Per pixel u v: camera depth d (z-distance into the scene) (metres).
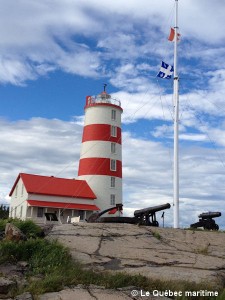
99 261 13.25
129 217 19.09
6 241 13.50
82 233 16.17
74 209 46.53
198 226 22.95
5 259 12.22
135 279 11.22
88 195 47.75
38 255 12.64
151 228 17.95
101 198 48.59
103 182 49.19
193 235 17.59
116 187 50.19
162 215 20.84
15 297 9.74
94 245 14.79
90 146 50.59
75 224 17.77
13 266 12.00
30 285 10.38
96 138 50.59
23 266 12.06
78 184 48.72
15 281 10.68
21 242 13.36
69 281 10.89
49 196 45.78
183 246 15.91
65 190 47.00
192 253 15.05
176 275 12.08
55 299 9.70
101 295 10.09
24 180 46.41
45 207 45.12
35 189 45.34
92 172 49.47
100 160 49.84
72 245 14.70
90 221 19.91
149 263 13.44
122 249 14.66
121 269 12.62
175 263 13.59
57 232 16.23
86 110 53.00
